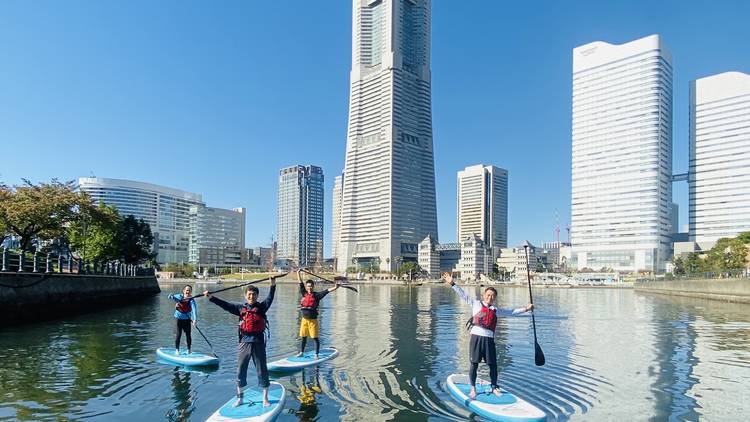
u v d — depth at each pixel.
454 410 10.30
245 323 10.30
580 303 53.78
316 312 15.97
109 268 46.28
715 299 58.06
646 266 180.62
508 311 11.30
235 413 9.73
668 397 11.55
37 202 38.19
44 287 30.05
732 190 175.25
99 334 21.80
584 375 13.85
